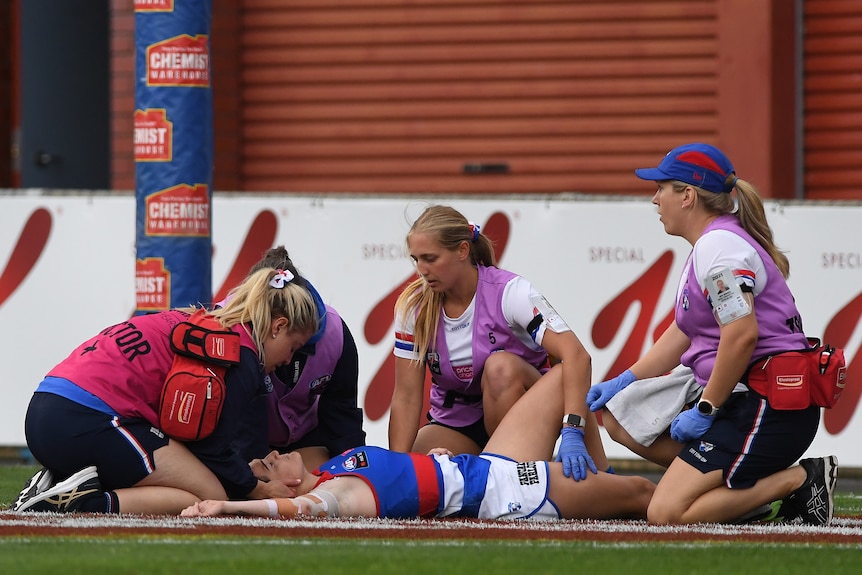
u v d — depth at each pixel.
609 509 17.45
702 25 36.47
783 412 16.94
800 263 26.12
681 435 17.30
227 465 16.75
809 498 17.12
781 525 16.83
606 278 26.47
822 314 26.12
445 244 18.02
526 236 26.55
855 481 26.16
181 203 22.34
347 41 37.62
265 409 18.09
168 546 13.71
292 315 16.67
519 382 18.38
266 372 17.19
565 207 26.52
